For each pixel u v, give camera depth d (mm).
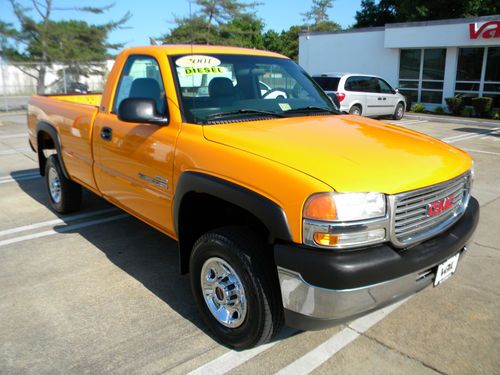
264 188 2529
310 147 2760
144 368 2738
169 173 3201
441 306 3465
